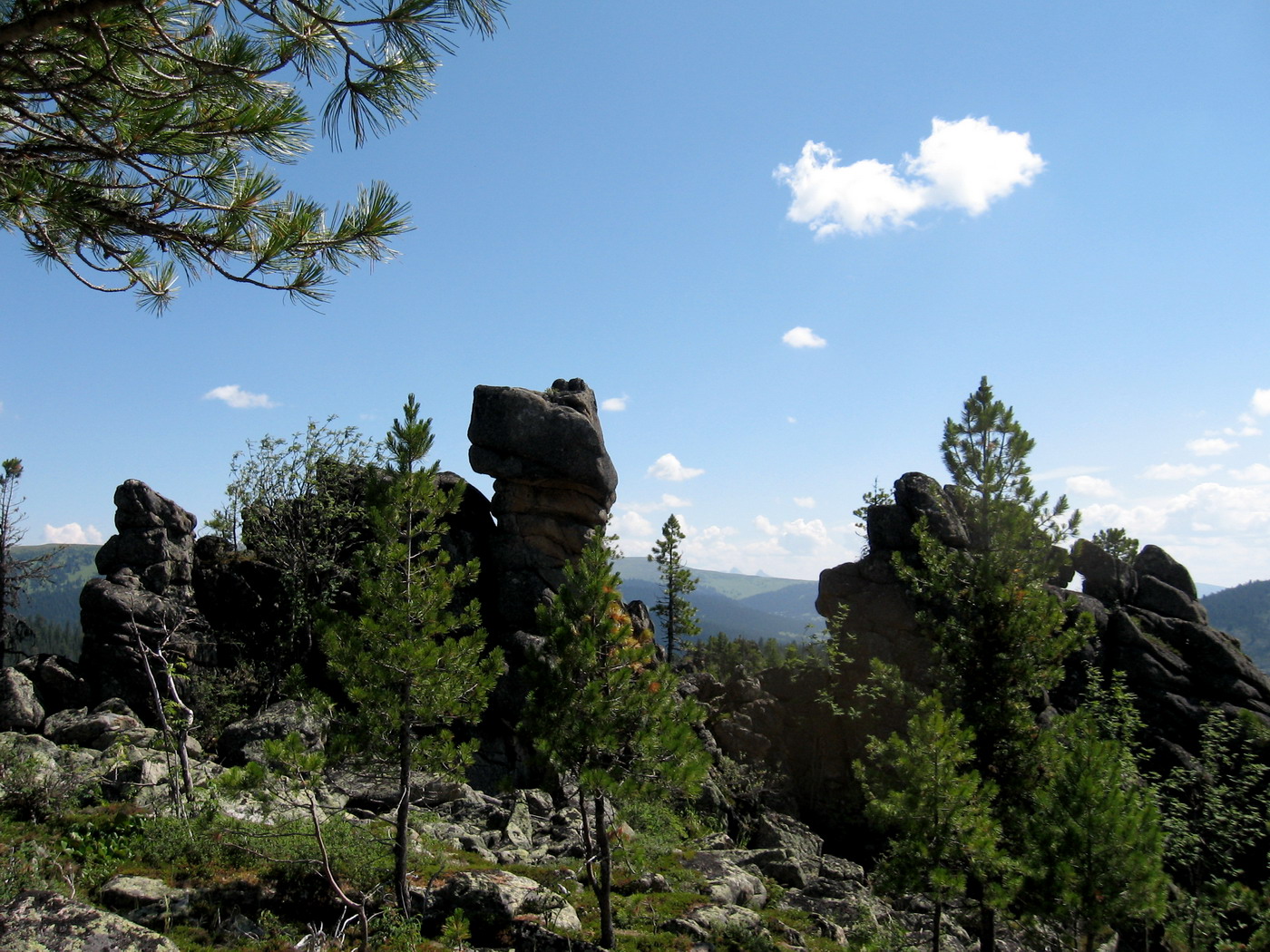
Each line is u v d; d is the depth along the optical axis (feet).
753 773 100.94
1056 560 77.71
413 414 54.95
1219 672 102.32
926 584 79.97
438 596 52.37
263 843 53.01
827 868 87.51
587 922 53.16
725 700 111.96
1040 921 54.08
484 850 65.87
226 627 98.37
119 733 75.31
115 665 86.02
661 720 51.55
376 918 43.98
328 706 51.29
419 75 23.73
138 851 50.88
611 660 52.49
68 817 54.95
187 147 24.21
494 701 89.97
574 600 53.42
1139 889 50.14
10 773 57.26
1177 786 72.79
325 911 46.73
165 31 22.30
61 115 23.85
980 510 81.00
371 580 52.70
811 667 112.68
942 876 51.52
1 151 22.94
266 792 48.34
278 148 24.82
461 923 42.55
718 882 66.44
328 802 68.69
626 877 63.77
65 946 24.85
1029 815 60.39
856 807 101.04
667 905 59.00
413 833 62.49
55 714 80.84
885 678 78.89
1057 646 72.90
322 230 26.40
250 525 104.01
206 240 25.48
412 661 49.47
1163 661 103.09
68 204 24.89
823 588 115.55
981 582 74.95
